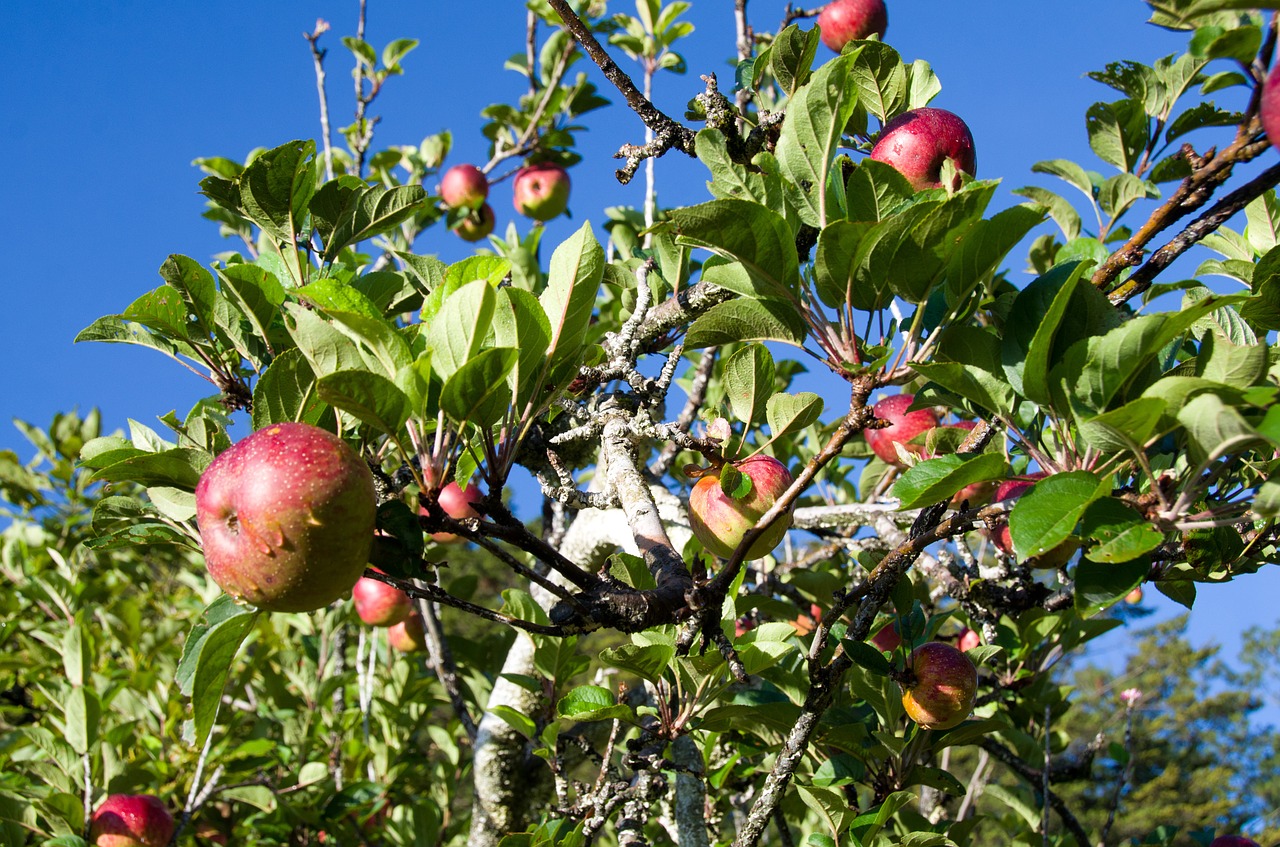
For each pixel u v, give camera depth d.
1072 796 16.98
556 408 3.57
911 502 1.93
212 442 2.53
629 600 2.07
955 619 4.49
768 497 2.54
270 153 2.90
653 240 3.86
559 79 6.76
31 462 8.04
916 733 3.02
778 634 2.89
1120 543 1.73
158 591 8.22
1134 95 3.17
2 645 5.64
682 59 6.25
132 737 5.28
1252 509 1.76
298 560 1.75
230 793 5.11
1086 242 2.82
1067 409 1.99
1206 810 18.06
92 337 2.89
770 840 5.98
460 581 5.52
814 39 2.89
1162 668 22.98
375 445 2.31
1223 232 3.10
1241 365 1.96
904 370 2.30
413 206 3.20
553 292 2.13
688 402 4.57
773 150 2.94
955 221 2.09
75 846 3.67
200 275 2.77
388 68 6.85
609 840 4.68
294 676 5.82
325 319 2.05
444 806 5.29
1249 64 2.10
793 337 2.49
